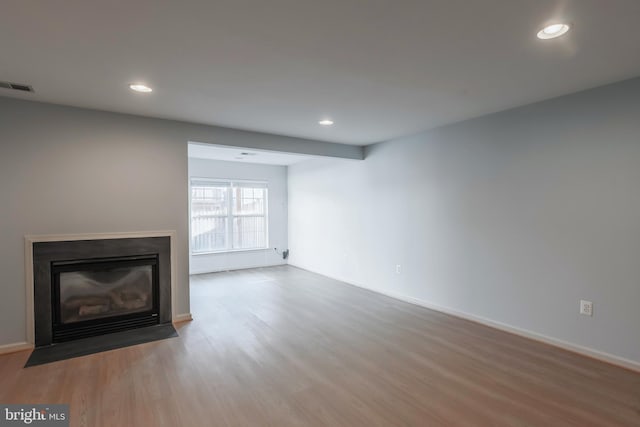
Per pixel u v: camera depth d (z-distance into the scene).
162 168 3.79
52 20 1.78
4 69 2.43
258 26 1.86
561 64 2.39
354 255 5.73
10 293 3.10
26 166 3.15
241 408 2.24
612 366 2.78
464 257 3.98
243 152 5.65
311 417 2.15
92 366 2.83
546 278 3.23
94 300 3.53
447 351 3.11
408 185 4.70
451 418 2.13
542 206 3.25
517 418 2.13
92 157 3.43
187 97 3.05
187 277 3.97
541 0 1.62
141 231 3.68
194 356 3.01
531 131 3.31
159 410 2.22
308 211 6.98
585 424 2.06
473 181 3.86
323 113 3.58
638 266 2.67
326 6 1.67
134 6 1.66
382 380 2.60
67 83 2.70
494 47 2.13
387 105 3.32
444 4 1.66
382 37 2.00
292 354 3.06
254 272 6.82
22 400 2.34
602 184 2.85
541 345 3.22
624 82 2.71
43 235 3.21
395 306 4.52
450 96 3.07
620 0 1.61
